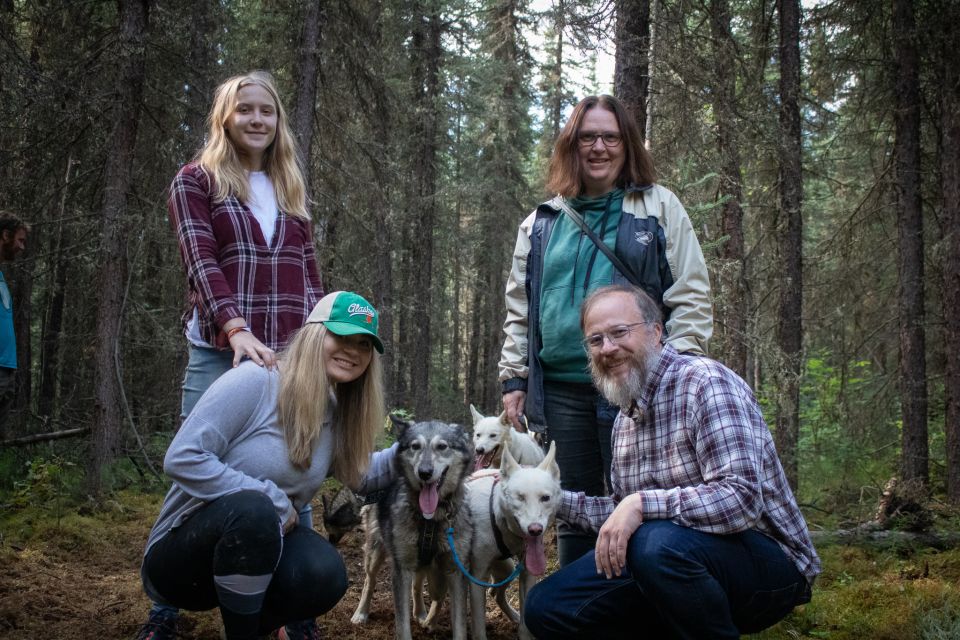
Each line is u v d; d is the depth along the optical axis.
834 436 11.38
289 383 2.91
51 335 12.41
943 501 8.43
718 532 2.83
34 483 6.66
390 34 16.75
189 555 2.83
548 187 4.11
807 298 11.52
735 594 2.92
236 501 2.72
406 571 3.90
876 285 10.94
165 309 9.90
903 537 5.83
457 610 3.91
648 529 2.85
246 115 3.42
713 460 2.91
